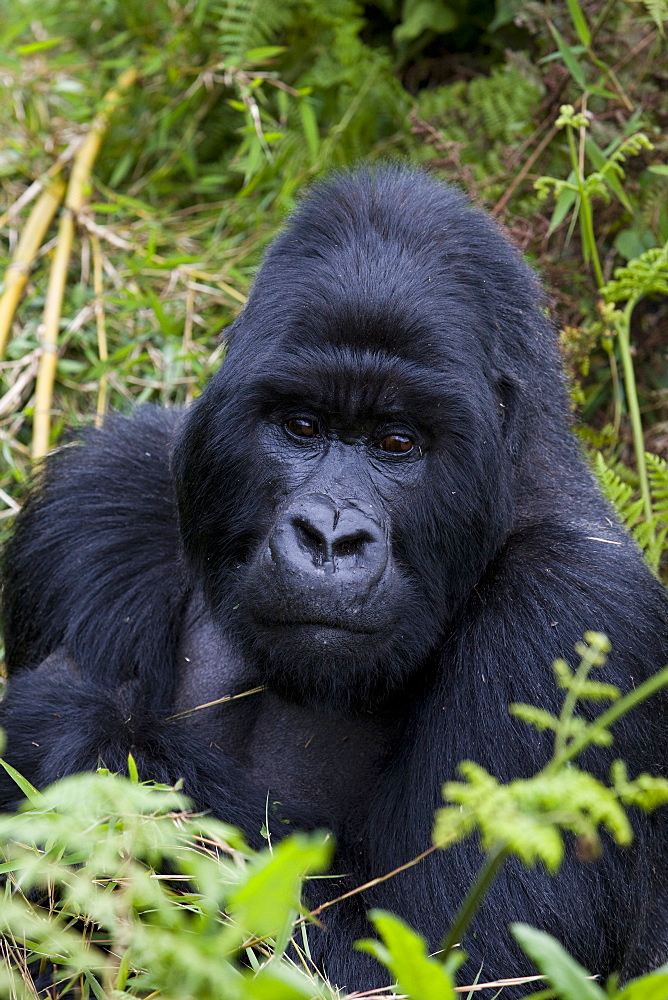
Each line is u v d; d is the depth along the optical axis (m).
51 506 12.10
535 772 9.60
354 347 9.49
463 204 10.99
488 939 9.28
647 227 16.14
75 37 22.17
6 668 12.72
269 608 9.30
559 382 11.60
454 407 9.65
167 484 11.90
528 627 10.05
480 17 19.80
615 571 10.52
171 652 11.45
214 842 7.57
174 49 20.45
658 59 16.47
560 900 9.41
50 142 20.34
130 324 18.11
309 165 18.92
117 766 9.58
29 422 17.36
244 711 11.03
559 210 14.98
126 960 6.55
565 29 16.83
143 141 20.66
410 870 9.65
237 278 18.08
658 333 16.67
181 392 17.36
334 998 7.83
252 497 10.06
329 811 10.66
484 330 10.17
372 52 19.30
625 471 15.02
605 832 9.71
